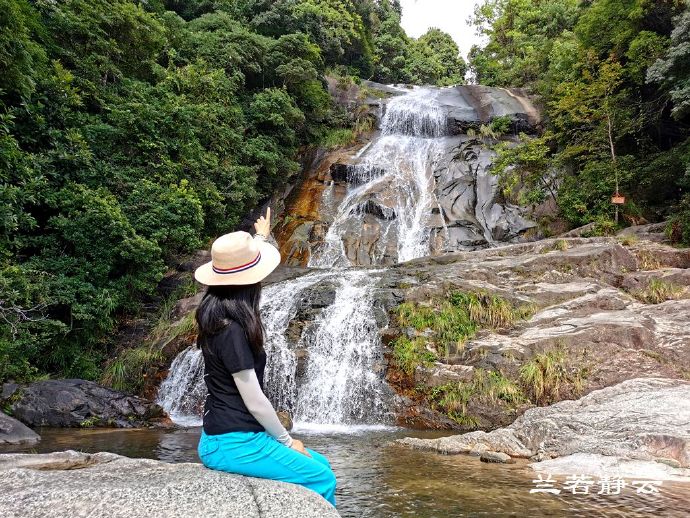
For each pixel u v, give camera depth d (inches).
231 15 916.6
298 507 81.5
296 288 448.1
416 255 606.9
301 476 91.4
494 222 642.2
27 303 362.0
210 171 569.9
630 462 189.8
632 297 394.0
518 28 1289.4
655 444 195.9
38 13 487.8
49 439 267.0
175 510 77.5
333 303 414.3
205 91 623.2
